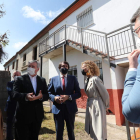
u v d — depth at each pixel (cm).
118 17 493
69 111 214
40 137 281
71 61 717
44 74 965
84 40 636
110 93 495
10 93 244
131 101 62
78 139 281
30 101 186
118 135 303
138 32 81
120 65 391
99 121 194
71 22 737
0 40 429
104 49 520
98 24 571
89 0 635
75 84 244
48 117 444
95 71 229
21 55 1450
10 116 247
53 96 219
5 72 378
